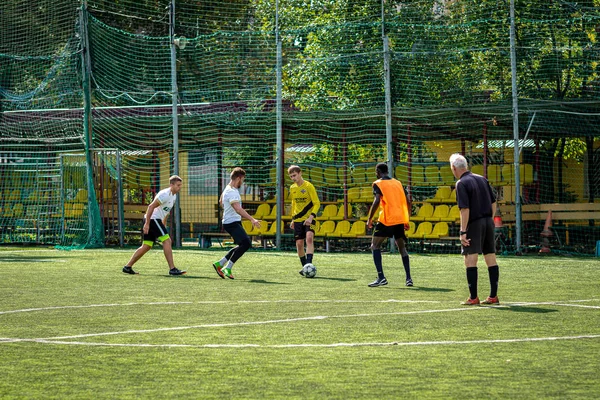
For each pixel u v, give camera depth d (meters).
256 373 9.89
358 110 35.34
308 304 16.56
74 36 44.34
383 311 15.40
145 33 48.66
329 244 35.66
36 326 13.76
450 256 30.72
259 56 41.03
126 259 29.33
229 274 22.33
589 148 41.59
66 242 37.72
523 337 12.36
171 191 23.58
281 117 35.56
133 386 9.27
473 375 9.70
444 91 37.59
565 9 36.66
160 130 40.41
